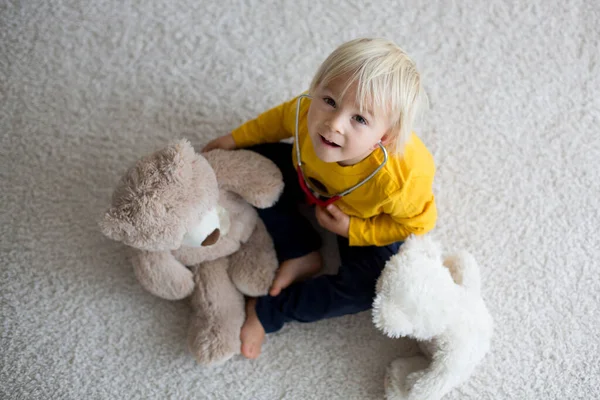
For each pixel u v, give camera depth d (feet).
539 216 3.82
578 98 3.92
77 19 3.81
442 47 3.92
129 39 3.83
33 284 3.58
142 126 3.76
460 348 3.14
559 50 3.95
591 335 3.70
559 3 3.93
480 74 3.91
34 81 3.74
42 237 3.62
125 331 3.59
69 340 3.55
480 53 3.92
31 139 3.70
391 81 2.60
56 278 3.60
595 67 3.94
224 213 3.13
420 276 3.05
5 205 3.63
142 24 3.84
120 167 3.72
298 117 3.16
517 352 3.66
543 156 3.87
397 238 3.30
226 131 3.80
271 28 3.89
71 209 3.66
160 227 2.72
